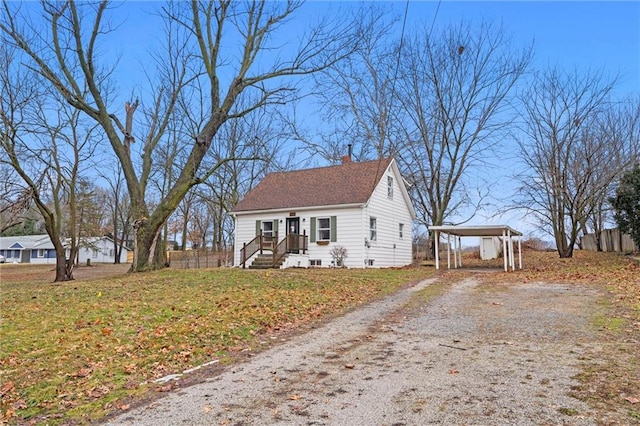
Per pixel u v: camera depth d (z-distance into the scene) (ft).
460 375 14.69
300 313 28.12
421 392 13.20
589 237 104.47
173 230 149.79
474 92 84.64
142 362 17.40
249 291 36.73
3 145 52.75
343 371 15.71
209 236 162.71
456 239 69.56
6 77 53.21
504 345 18.48
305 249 70.79
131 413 12.37
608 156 72.18
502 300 31.17
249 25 55.67
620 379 13.70
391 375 14.99
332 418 11.49
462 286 40.65
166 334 21.67
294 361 17.34
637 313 23.62
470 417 11.22
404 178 91.50
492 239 88.17
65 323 24.67
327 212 70.08
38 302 33.76
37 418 12.26
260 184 84.07
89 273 92.27
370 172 74.84
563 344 18.26
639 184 53.11
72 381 15.21
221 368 16.78
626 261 57.41
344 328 23.57
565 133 73.15
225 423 11.42
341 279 46.37
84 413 12.50
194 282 43.39
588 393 12.61
